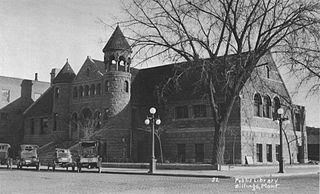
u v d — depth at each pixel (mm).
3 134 71125
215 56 34625
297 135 54500
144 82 57844
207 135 47625
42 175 31719
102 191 18625
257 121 47469
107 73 51719
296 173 32531
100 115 53000
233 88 35562
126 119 51438
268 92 49469
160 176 30375
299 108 55062
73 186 21359
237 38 34594
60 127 58000
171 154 50844
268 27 34188
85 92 55656
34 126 65000
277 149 50219
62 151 40750
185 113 50656
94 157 37844
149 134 53031
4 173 34875
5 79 72688
